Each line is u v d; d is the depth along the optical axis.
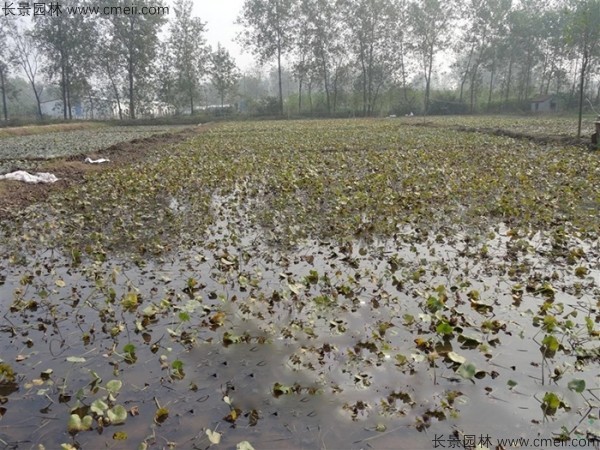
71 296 4.34
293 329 3.63
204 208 7.64
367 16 48.16
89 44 45.03
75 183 10.10
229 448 2.42
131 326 3.75
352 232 6.11
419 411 2.69
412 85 53.34
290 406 2.75
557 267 4.79
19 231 6.57
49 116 48.75
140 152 15.55
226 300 4.12
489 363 3.13
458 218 6.66
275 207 7.61
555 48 46.44
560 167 9.99
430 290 4.27
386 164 11.42
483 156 12.45
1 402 2.84
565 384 2.90
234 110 51.09
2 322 3.86
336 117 48.72
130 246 5.82
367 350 3.33
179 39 48.44
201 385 2.96
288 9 48.09
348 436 2.50
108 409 2.66
